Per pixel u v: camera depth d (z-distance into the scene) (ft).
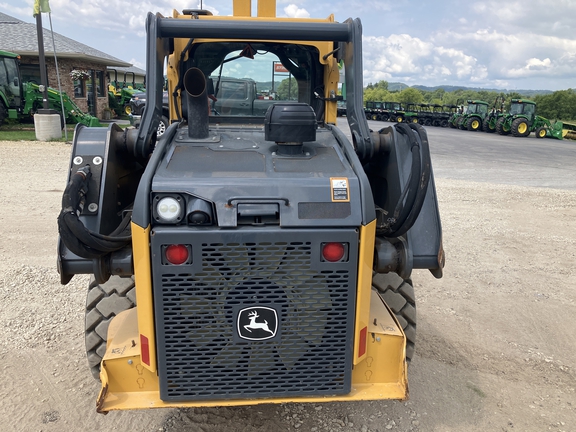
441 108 122.93
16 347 11.41
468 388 10.50
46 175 30.81
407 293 9.70
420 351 11.92
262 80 11.17
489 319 13.70
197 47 10.80
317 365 7.32
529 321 13.64
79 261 7.54
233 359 7.13
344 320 7.14
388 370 7.80
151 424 9.13
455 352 11.93
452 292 15.44
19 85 58.90
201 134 8.55
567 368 11.39
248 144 8.41
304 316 7.06
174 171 7.04
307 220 6.71
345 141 8.27
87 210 7.73
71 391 9.96
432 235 8.23
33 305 13.44
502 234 21.79
